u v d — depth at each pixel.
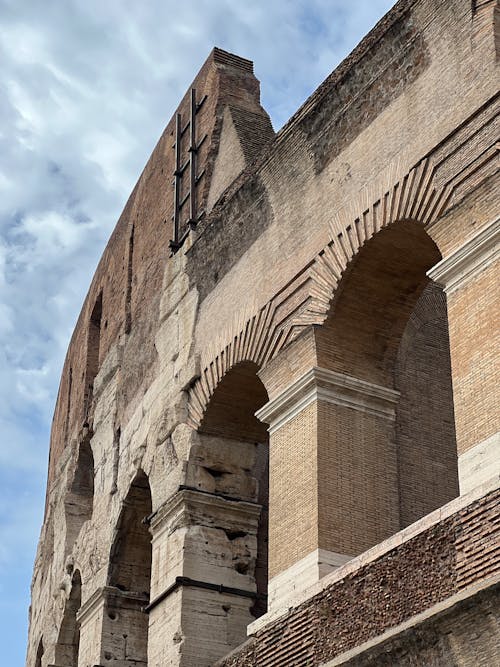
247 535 26.80
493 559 17.42
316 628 20.69
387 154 22.36
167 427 28.41
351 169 23.36
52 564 37.19
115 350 34.06
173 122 33.53
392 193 21.88
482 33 20.73
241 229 27.05
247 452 27.48
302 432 22.98
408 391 27.45
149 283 32.19
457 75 21.09
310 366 23.22
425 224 20.88
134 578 30.44
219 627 25.58
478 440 18.48
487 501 17.80
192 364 27.70
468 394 18.91
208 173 30.20
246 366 25.94
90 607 30.62
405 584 18.98
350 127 23.69
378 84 23.12
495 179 19.59
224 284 27.28
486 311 19.03
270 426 23.95
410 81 22.30
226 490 27.02
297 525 22.33
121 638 29.73
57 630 34.41
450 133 20.83
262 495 30.98
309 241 24.19
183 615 25.44
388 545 19.58
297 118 25.16
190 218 30.05
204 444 27.23
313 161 24.61
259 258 25.94
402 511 25.89
